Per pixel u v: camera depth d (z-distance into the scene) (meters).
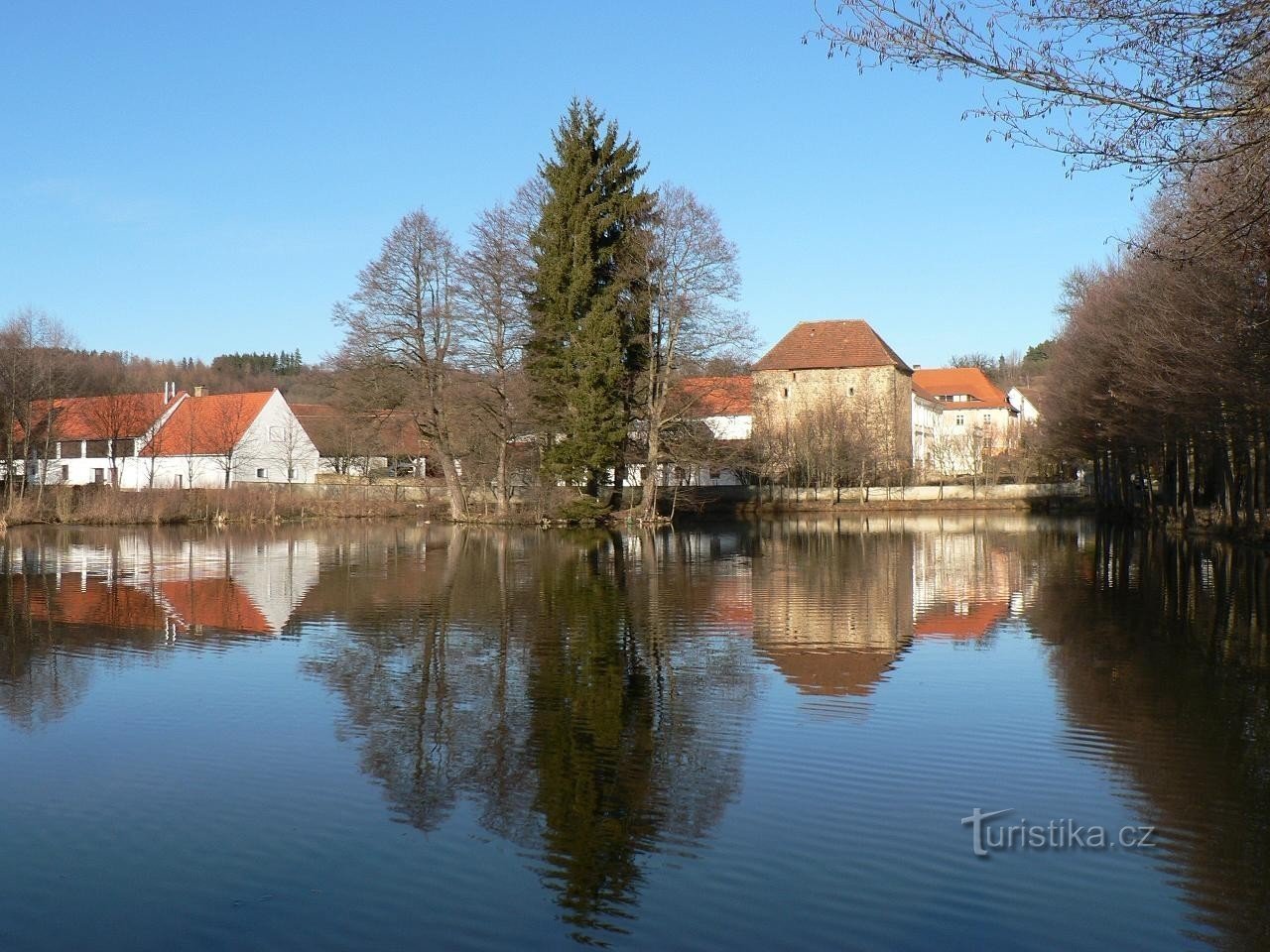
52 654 16.50
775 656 16.17
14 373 58.03
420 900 7.69
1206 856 8.34
